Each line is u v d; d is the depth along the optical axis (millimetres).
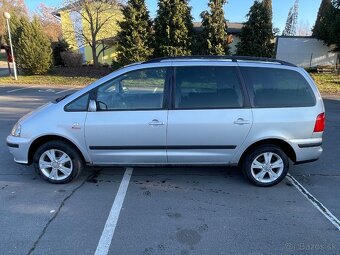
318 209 4000
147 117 4332
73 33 29875
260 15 22094
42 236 3344
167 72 4418
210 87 4398
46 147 4492
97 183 4668
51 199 4160
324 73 24828
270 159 4562
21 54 23719
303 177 5023
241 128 4371
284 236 3410
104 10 27000
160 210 3920
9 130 7699
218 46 21219
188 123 4328
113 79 4414
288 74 4473
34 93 15625
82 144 4434
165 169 5223
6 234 3371
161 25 21594
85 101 4410
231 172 5152
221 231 3484
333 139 7219
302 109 4438
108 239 3305
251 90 4406
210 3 21312
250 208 4004
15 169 5164
